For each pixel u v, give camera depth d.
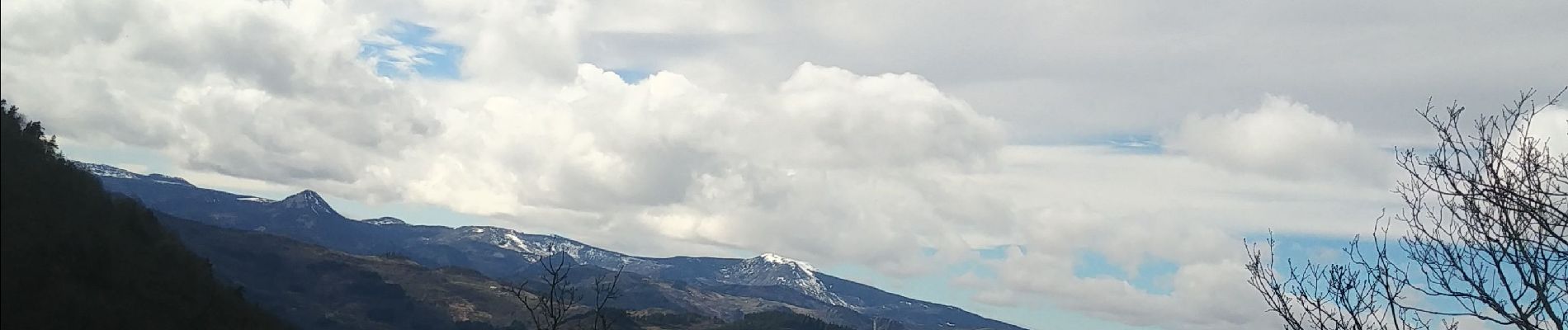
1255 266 15.12
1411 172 13.99
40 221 34.31
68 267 33.91
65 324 31.08
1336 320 14.12
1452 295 13.45
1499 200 12.71
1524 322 12.68
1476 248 13.23
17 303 29.52
